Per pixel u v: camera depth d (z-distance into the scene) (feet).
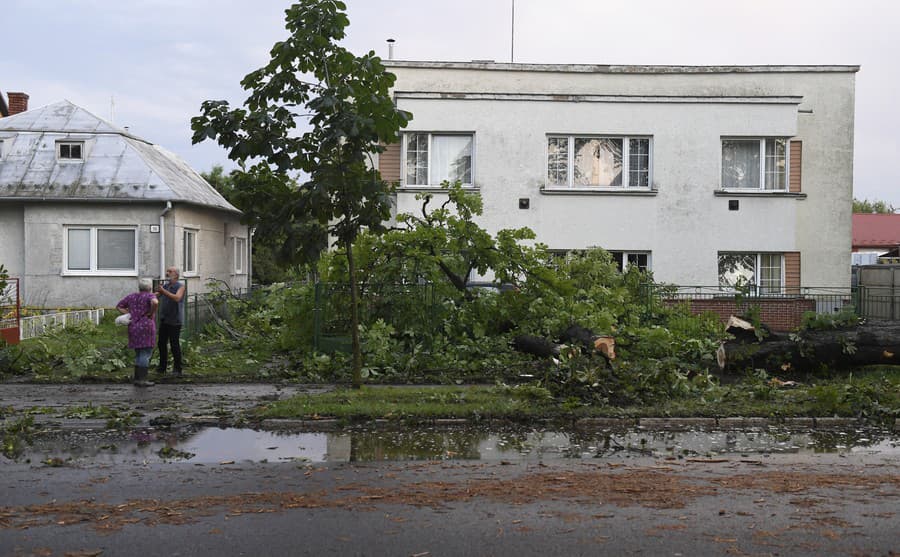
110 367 45.62
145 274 78.02
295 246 37.81
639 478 24.77
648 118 76.28
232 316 69.05
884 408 34.86
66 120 85.25
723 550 17.90
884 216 205.57
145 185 78.48
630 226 76.54
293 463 26.96
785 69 81.00
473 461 27.40
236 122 36.04
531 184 75.97
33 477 24.91
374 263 50.67
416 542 18.52
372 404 35.17
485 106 75.46
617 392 37.27
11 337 54.44
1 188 77.10
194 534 19.12
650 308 61.31
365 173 37.96
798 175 79.61
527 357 49.11
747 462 27.37
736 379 43.98
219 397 38.73
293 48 35.78
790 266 78.23
